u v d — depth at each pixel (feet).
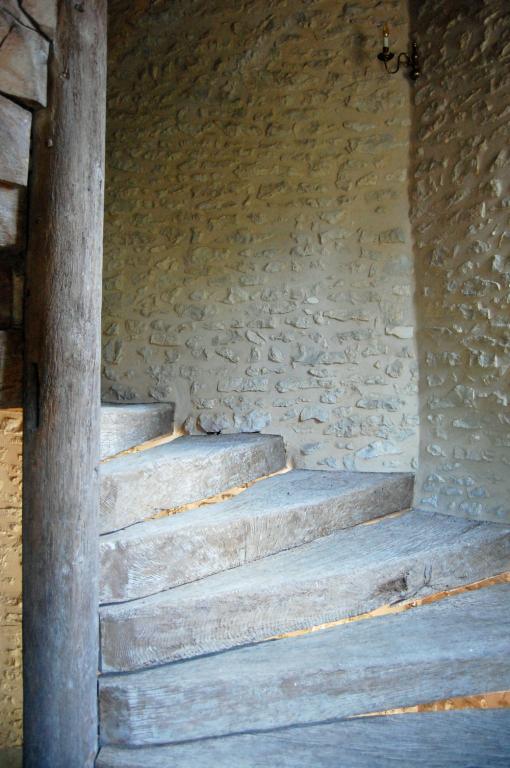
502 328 8.68
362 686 5.98
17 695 8.54
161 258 11.13
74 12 5.61
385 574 7.20
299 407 10.39
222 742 5.67
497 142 8.71
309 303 10.41
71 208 5.60
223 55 10.99
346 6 10.37
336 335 10.28
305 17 10.57
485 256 8.88
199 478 7.96
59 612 5.47
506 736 5.87
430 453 9.68
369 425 10.08
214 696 5.68
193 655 6.12
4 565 8.63
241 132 10.84
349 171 10.30
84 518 5.63
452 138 9.36
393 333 10.03
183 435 10.81
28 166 5.53
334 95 10.40
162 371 10.99
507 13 8.59
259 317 10.61
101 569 5.93
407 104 10.08
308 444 10.32
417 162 9.92
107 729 5.60
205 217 10.94
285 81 10.64
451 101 9.38
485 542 8.11
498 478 8.79
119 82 11.57
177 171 11.14
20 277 5.75
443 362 9.51
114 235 11.37
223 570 7.02
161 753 5.51
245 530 7.27
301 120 10.54
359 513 8.82
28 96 5.34
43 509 5.53
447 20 9.45
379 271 10.12
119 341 11.23
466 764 5.58
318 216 10.41
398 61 9.82
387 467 9.98
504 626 6.84
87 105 5.69
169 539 6.49
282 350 10.49
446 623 6.95
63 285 5.58
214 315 10.81
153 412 9.64
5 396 5.63
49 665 5.44
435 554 7.62
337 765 5.49
